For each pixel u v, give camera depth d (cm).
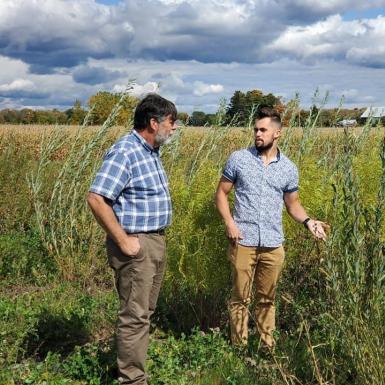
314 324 622
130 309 484
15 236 962
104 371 530
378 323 422
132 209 475
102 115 1041
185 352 578
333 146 932
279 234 573
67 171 925
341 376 483
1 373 518
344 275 434
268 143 560
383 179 445
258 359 550
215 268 616
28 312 650
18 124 2048
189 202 629
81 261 873
